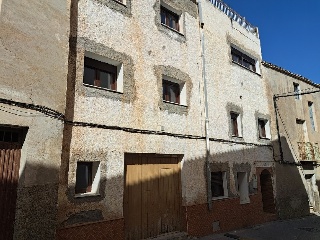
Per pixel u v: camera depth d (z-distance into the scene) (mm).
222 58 11617
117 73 7566
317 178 15930
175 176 8602
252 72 13445
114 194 6520
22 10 4926
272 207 12703
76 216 5727
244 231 9836
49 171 5109
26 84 4859
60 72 5594
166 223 7957
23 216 4602
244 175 11336
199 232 8617
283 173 13648
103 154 6504
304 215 14195
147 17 8594
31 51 5004
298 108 16125
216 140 10188
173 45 9312
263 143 12852
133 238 7047
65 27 5875
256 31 14766
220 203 9672
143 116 7723
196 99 9742
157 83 8391
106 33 7227
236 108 11664
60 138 5422
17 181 4801
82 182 6297
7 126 4699
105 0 7426
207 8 11492
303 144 15266
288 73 15930
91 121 6434
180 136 8758
